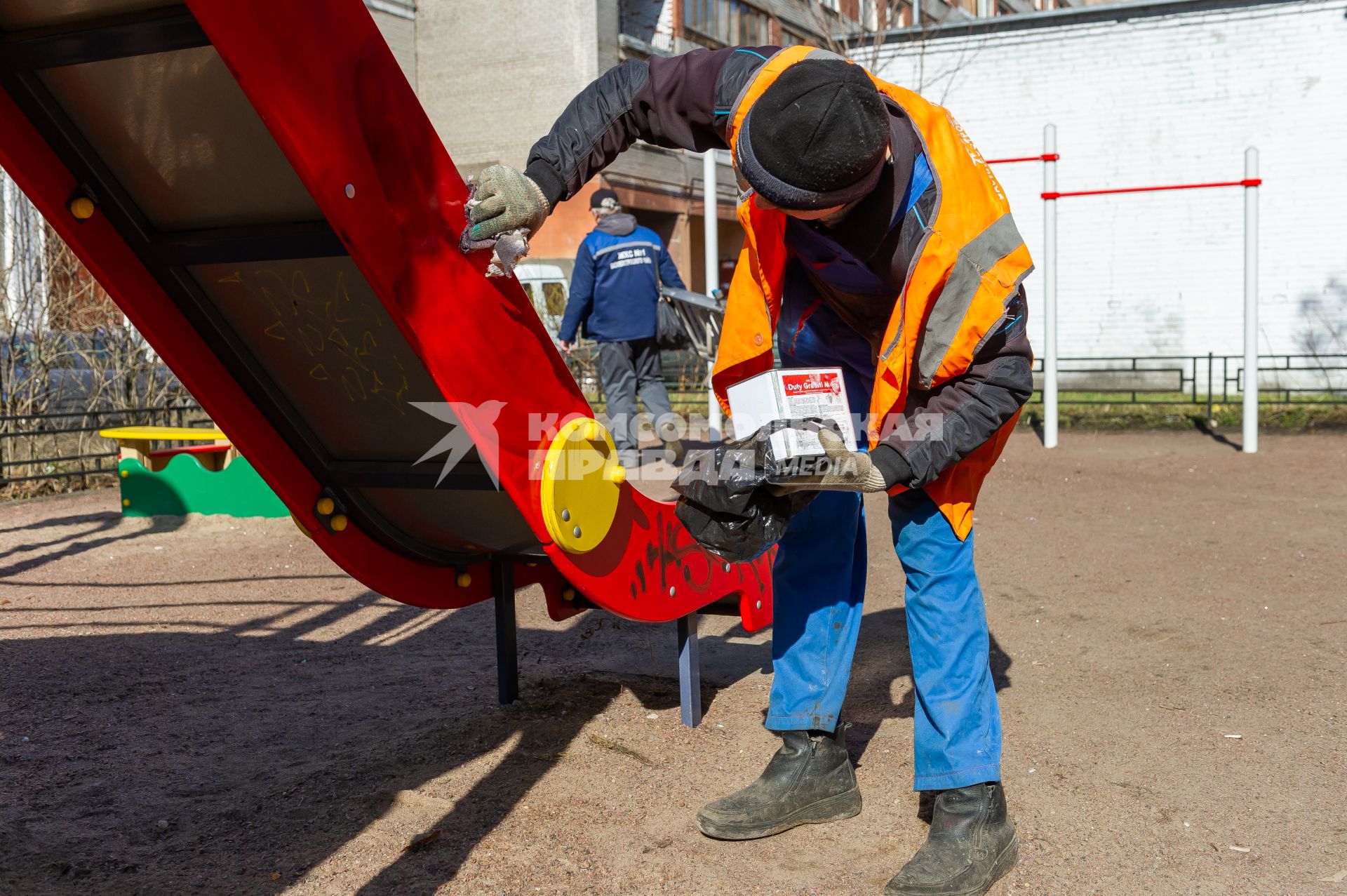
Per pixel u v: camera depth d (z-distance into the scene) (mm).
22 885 2209
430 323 1897
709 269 8633
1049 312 9672
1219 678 3551
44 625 4324
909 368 2055
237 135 1811
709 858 2354
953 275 1994
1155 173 15734
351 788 2695
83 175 1937
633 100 2217
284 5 1571
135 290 2084
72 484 8039
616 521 2539
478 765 2840
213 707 3318
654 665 3760
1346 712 3211
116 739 3041
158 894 2184
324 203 1661
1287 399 12594
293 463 2475
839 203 1911
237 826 2488
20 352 8172
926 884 2156
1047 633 4133
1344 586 4750
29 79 1794
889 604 4648
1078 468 8523
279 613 4527
